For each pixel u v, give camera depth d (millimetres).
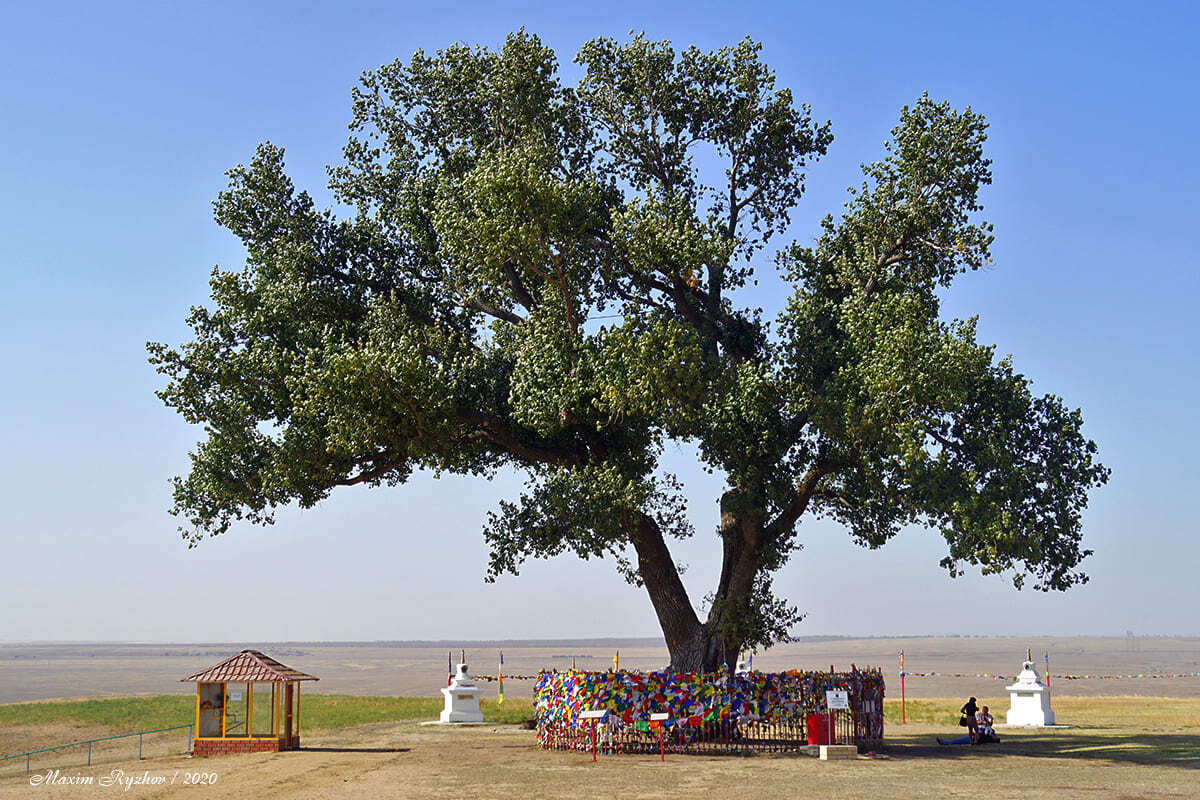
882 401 27734
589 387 29562
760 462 31938
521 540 32438
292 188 35469
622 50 35469
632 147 35938
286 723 31188
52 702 62656
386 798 21047
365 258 35656
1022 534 28109
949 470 28453
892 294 31562
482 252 30516
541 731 30797
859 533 35500
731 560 33406
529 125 34344
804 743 29219
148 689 100812
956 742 31594
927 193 33125
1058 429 30078
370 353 28734
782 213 36625
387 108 36062
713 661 32531
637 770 24875
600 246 32312
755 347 34031
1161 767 25609
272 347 32094
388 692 91875
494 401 32312
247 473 31609
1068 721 41438
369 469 32938
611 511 30250
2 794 22828
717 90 35781
